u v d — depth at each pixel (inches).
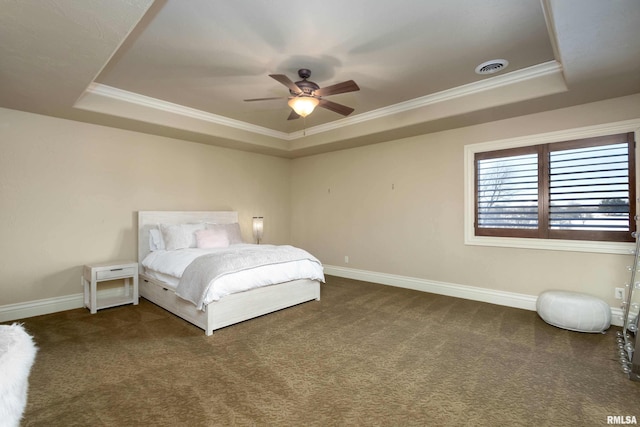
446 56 112.3
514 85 127.6
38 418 68.4
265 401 74.8
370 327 122.8
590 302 115.3
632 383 82.6
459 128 165.9
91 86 133.8
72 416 69.3
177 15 87.4
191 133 175.0
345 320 130.5
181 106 163.6
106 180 161.2
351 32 97.3
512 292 150.1
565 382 83.2
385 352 101.0
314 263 157.9
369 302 156.6
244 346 105.2
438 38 100.8
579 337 112.3
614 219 125.4
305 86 112.3
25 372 41.7
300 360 95.4
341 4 83.9
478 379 84.7
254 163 231.8
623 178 123.1
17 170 136.0
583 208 132.1
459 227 166.6
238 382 83.1
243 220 224.8
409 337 113.0
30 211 139.3
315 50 107.7
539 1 82.7
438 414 70.0
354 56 112.0
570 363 93.4
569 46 85.0
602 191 127.6
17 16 68.4
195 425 66.4
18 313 135.1
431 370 89.5
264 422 67.3
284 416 69.2
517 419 68.3
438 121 154.2
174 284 138.7
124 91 142.9
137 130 168.4
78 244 152.2
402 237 189.6
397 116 164.9
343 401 74.8
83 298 152.2
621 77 105.0
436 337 113.0
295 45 104.5
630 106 121.5
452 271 169.3
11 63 91.5
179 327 122.3
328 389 79.9
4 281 132.8
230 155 216.8
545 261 141.0
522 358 96.6
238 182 221.6
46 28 73.5
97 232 158.1
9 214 134.3
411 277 185.5
